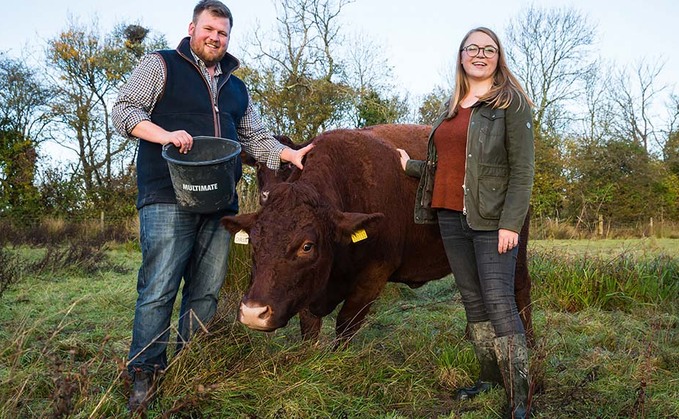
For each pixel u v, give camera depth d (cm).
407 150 466
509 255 306
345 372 341
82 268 834
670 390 344
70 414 247
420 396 344
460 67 322
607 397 340
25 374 316
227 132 338
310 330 408
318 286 329
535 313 580
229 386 307
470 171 302
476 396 339
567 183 2512
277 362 335
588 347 454
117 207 2306
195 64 327
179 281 325
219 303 443
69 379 256
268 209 322
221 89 342
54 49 2698
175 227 317
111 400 290
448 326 499
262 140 384
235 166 329
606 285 641
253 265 321
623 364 393
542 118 2928
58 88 2684
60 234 1568
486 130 300
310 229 317
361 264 395
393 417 308
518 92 301
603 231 1656
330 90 2348
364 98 2467
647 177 2477
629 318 555
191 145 304
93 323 510
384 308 602
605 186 2423
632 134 2938
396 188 420
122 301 599
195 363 320
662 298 622
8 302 579
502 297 302
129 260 1072
